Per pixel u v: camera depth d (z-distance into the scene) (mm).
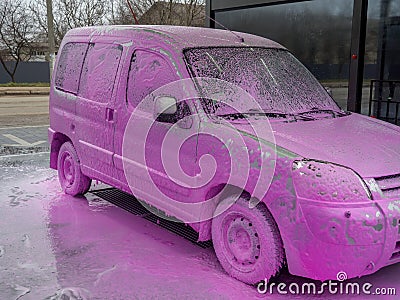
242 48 4562
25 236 4586
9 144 9805
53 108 6004
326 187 3068
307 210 3088
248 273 3568
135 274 3791
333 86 8992
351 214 2988
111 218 5129
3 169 7445
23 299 3381
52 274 3785
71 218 5121
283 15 9938
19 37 37500
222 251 3781
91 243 4430
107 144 4852
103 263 3998
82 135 5324
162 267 3924
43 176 7012
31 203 5648
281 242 3359
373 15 8180
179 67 4070
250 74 4289
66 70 5770
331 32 8977
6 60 38094
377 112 8359
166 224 4938
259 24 10500
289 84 4449
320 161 3209
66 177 6027
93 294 3465
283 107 4172
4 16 37281
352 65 8242
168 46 4266
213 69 4148
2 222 4969
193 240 4492
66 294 3455
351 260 3023
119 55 4812
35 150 9109
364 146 3562
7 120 14602
